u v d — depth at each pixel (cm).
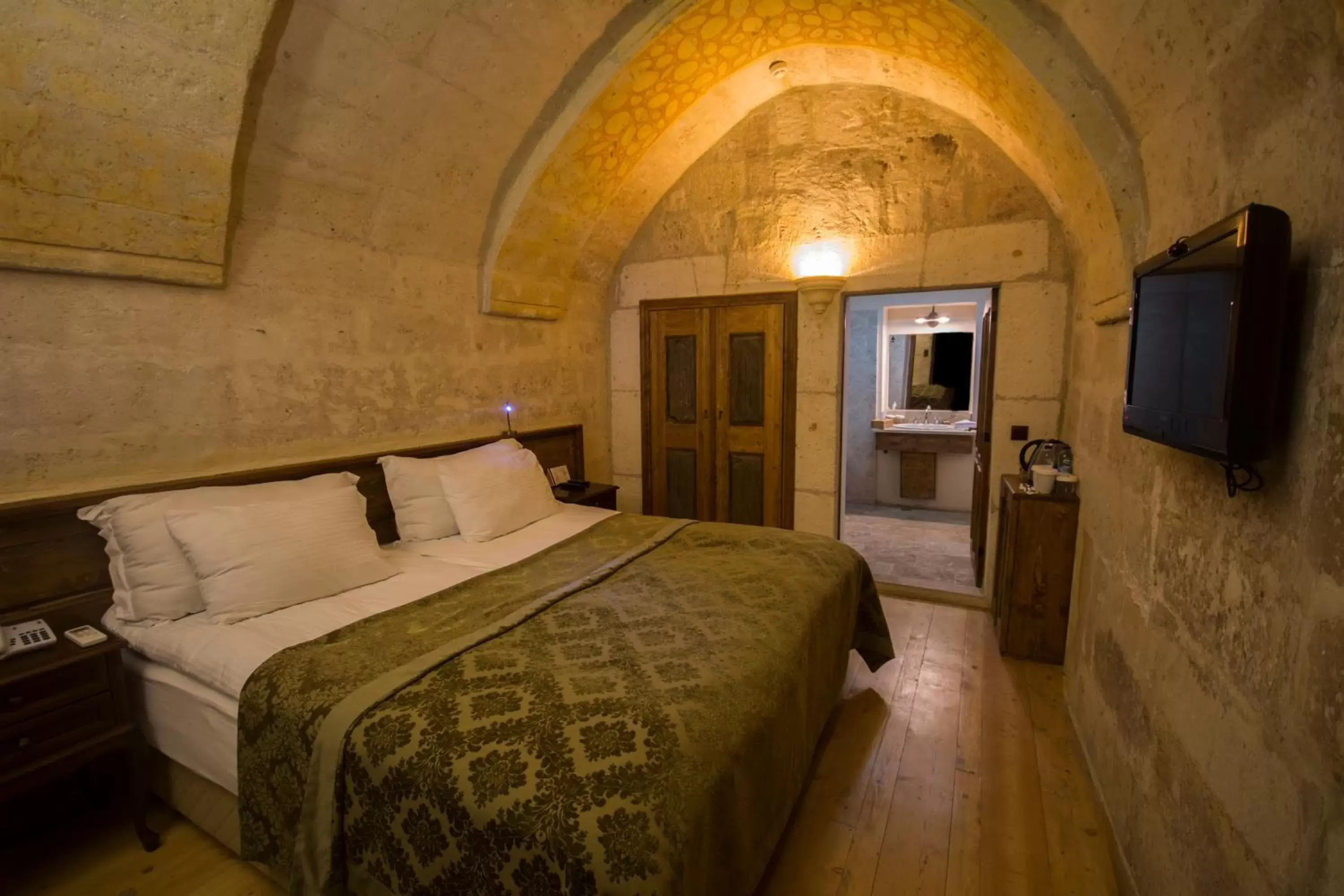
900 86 324
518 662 157
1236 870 108
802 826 188
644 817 109
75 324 190
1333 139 92
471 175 292
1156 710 153
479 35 237
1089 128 199
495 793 116
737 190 383
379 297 281
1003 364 330
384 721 134
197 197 200
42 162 167
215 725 162
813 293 359
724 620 184
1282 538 101
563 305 390
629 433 443
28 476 184
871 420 620
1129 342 164
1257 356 100
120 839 184
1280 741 97
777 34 291
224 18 175
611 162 339
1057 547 282
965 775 211
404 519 272
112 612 193
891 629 330
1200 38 132
